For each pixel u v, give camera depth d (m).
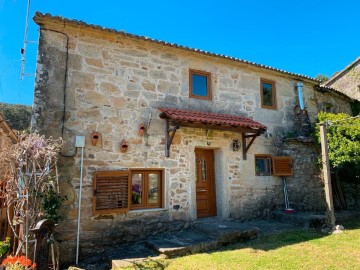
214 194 7.86
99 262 5.31
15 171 4.62
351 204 9.74
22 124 16.64
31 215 4.56
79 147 5.87
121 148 6.30
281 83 9.50
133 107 6.67
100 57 6.46
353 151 7.87
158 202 6.75
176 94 7.34
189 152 7.26
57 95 5.83
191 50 7.45
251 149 8.36
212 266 4.36
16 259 3.42
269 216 8.20
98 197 5.85
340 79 14.25
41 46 5.82
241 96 8.47
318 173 8.96
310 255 4.77
